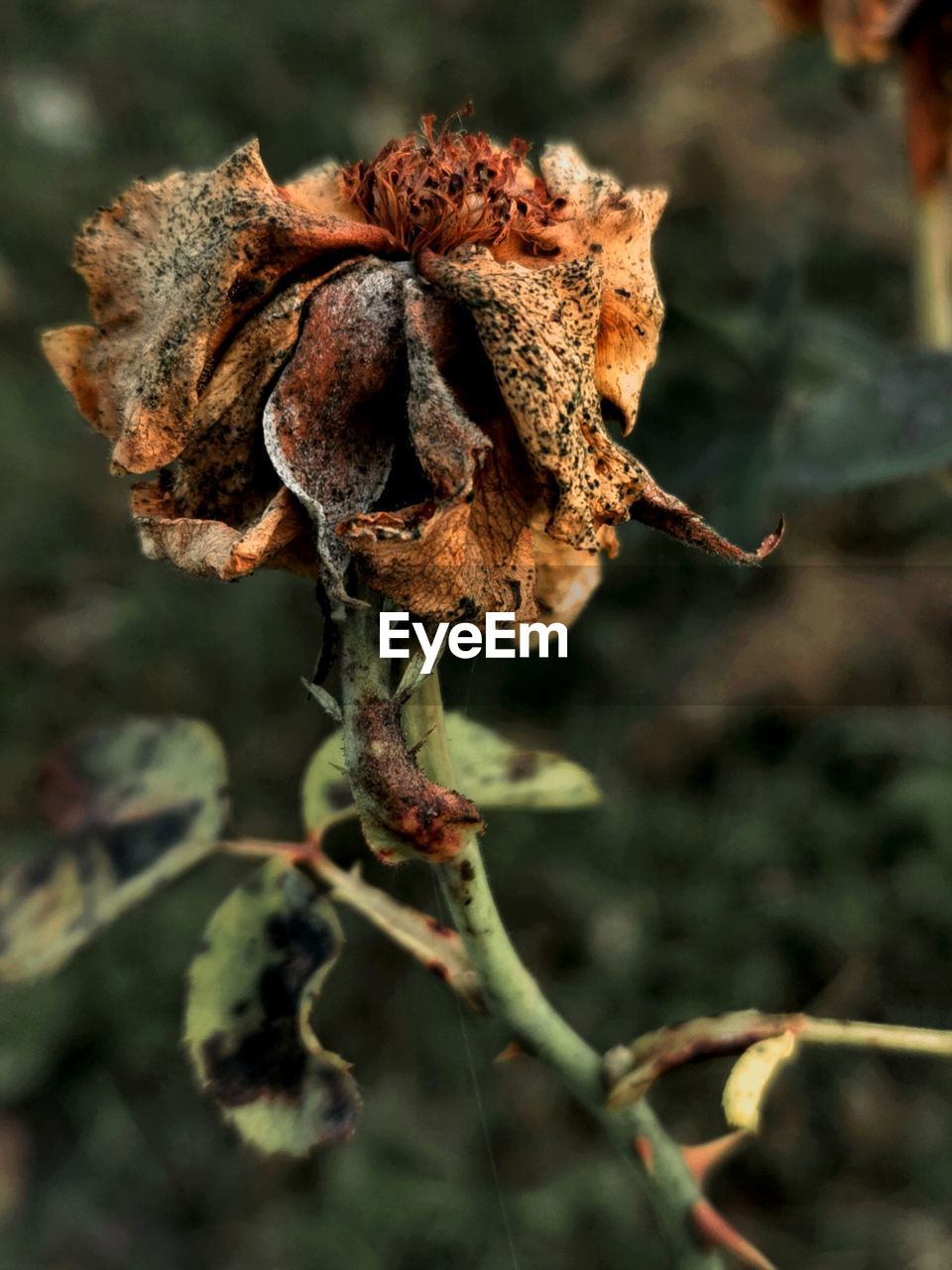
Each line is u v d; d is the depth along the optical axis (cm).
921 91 34
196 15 90
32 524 72
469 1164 51
